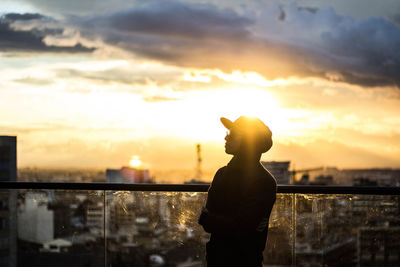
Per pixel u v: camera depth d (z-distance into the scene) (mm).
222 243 1915
